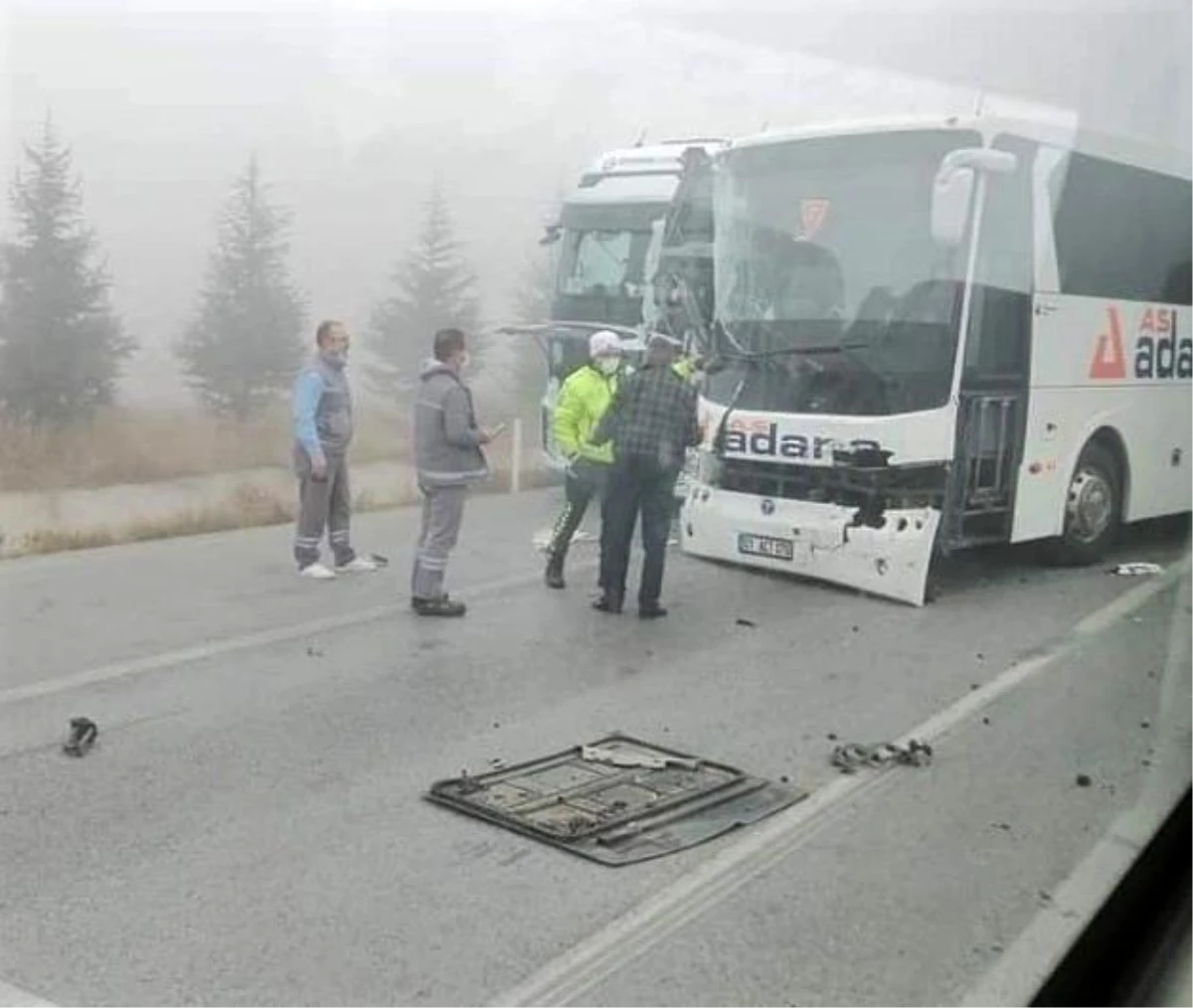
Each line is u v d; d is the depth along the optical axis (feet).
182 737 13.01
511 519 20.21
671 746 13.52
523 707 14.56
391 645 16.44
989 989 8.84
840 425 20.36
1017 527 21.15
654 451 19.42
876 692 15.01
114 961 8.87
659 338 20.17
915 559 19.35
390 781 12.28
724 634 17.29
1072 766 12.60
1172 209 20.38
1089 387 22.12
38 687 13.75
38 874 10.01
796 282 20.72
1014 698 14.78
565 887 10.35
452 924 9.65
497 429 19.63
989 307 20.18
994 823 11.41
